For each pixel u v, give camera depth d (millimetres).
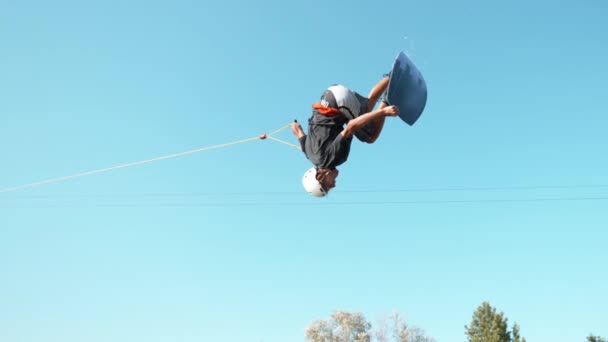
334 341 53469
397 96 8148
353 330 54906
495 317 45312
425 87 8430
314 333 54250
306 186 8492
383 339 46906
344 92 8141
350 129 7883
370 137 8492
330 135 8156
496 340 43875
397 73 8062
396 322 47281
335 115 8125
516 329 45250
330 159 8031
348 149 8109
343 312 55594
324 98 8219
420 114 8406
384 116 7844
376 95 8477
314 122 8289
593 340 42125
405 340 46719
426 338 47250
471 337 46625
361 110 8336
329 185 8359
